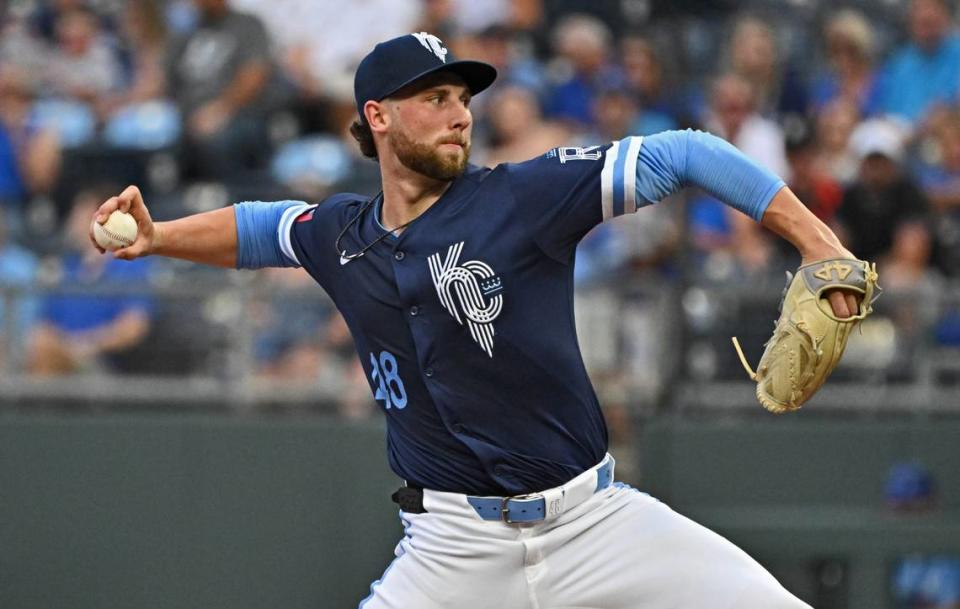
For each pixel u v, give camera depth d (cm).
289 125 3588
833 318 1305
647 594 1440
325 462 2828
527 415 1422
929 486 2748
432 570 1476
